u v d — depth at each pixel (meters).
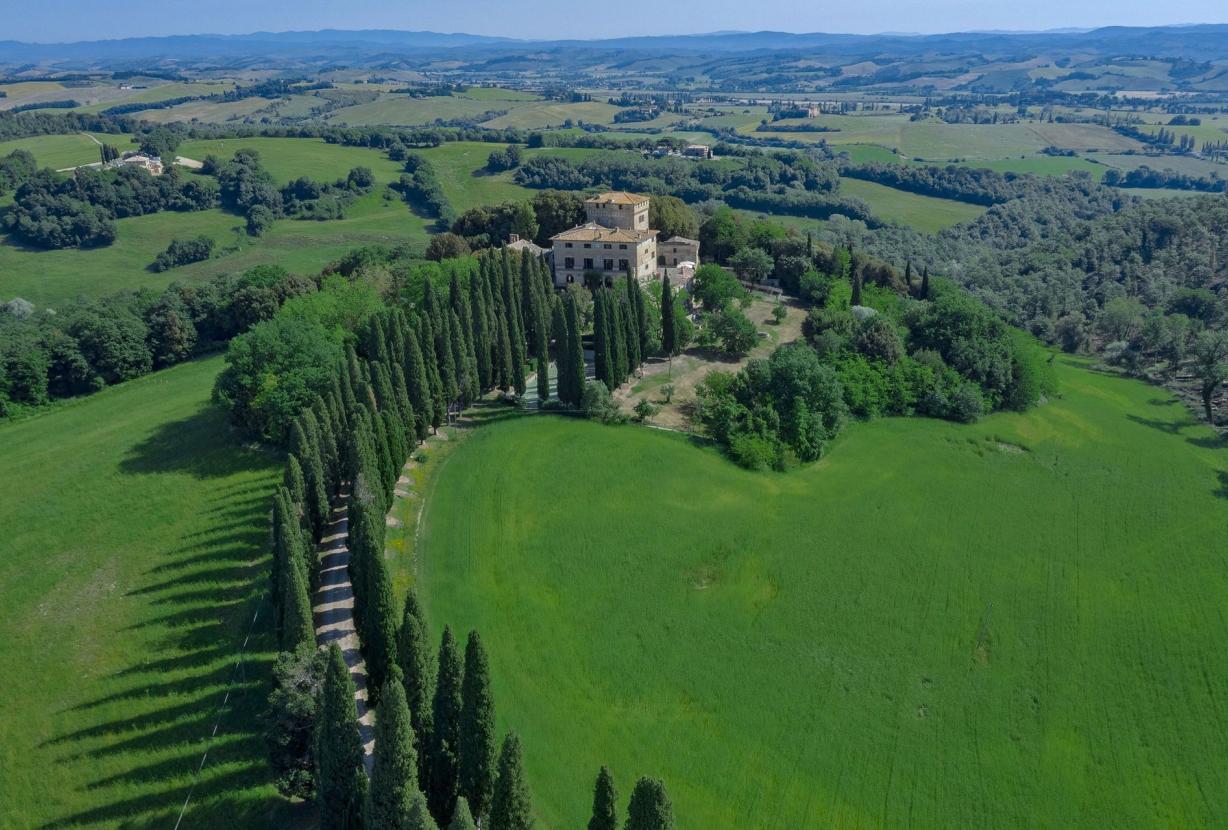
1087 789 60.84
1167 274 180.75
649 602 76.94
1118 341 153.88
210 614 73.62
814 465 105.19
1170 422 123.44
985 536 91.38
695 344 136.88
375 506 74.19
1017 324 167.88
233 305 150.00
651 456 101.19
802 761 61.50
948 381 123.38
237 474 97.12
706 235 179.38
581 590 77.69
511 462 97.94
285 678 54.34
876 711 66.75
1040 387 127.12
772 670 70.12
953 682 70.38
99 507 91.44
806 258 166.25
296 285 152.62
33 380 125.25
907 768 61.66
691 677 68.56
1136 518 96.12
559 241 155.50
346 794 47.16
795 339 139.62
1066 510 97.50
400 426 88.69
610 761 59.72
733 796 58.09
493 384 117.81
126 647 69.94
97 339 132.75
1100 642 75.81
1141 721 67.12
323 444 84.62
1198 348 136.25
